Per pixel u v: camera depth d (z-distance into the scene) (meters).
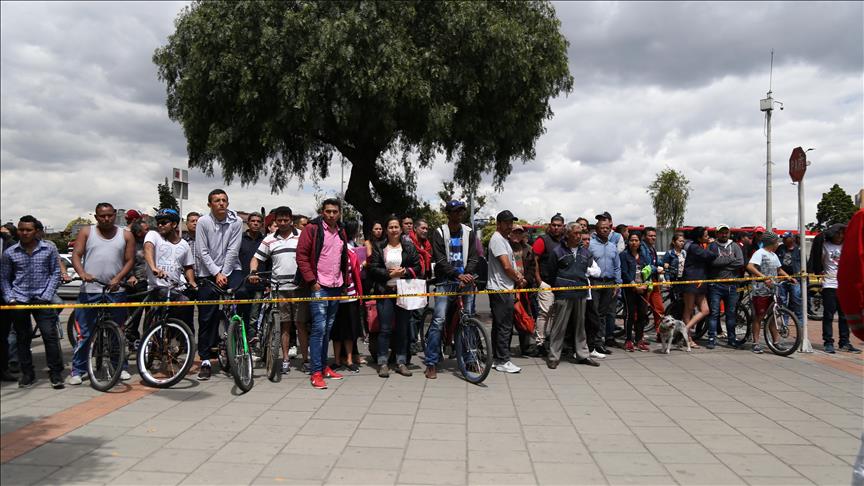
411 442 4.45
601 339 8.12
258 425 4.83
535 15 14.23
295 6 12.34
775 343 8.24
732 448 4.34
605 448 4.34
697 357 8.05
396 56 11.88
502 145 15.04
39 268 6.08
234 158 13.80
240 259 7.57
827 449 4.32
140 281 7.77
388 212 16.17
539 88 13.76
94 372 5.98
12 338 7.13
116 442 4.38
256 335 7.19
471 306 6.81
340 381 6.50
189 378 6.52
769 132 22.19
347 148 15.10
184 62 13.77
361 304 7.59
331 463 4.00
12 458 4.04
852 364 7.56
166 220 6.60
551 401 5.66
